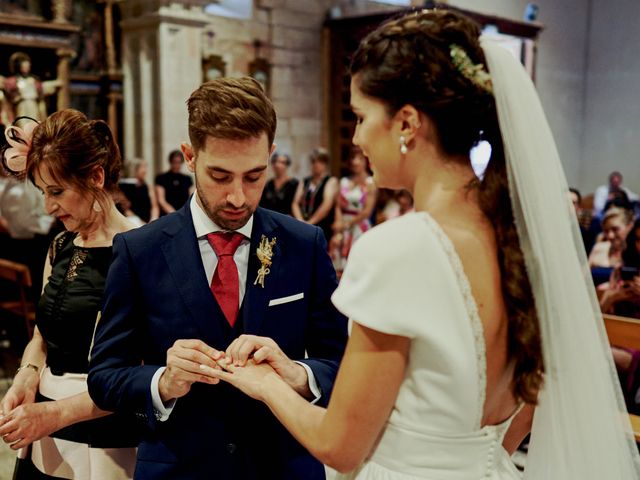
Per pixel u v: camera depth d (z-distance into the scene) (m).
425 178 1.04
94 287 1.53
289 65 9.71
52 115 1.51
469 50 1.02
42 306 1.58
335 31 9.95
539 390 1.05
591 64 12.76
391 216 6.64
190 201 1.40
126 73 8.70
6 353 5.00
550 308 1.05
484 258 1.01
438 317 0.98
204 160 1.23
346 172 10.22
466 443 1.05
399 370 1.00
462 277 0.98
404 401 1.05
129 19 8.55
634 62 12.27
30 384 1.56
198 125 1.21
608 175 12.73
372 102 1.03
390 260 0.97
